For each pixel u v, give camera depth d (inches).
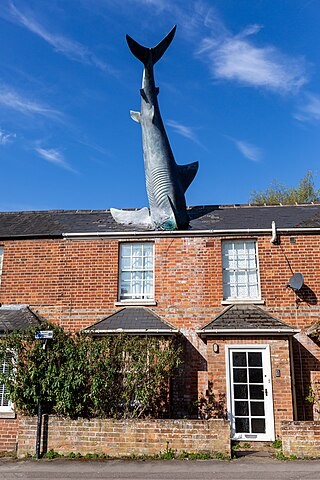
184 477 334.6
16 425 474.3
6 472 354.0
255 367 486.0
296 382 505.7
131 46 635.5
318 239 556.1
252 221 604.4
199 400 490.3
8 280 573.9
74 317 552.7
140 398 428.1
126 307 550.6
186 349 526.9
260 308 533.6
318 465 362.3
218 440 391.9
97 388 420.5
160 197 607.2
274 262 551.8
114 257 573.3
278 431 460.1
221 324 500.7
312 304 531.5
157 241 575.8
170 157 636.7
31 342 445.7
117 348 442.6
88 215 680.4
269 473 340.8
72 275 569.6
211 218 631.2
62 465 373.7
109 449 399.2
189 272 558.3
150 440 397.1
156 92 665.0
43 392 422.9
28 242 588.4
